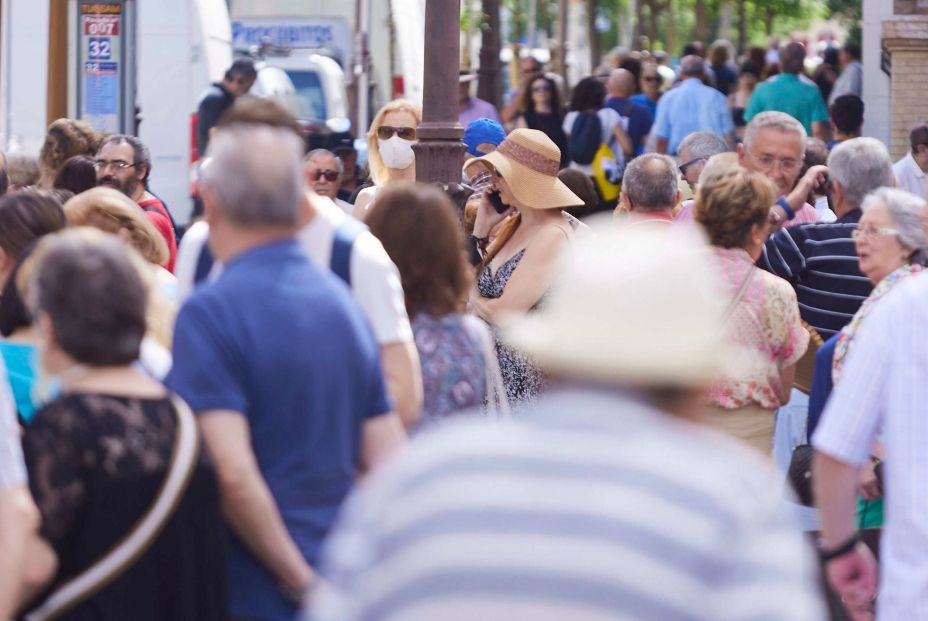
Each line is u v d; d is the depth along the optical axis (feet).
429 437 20.38
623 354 20.21
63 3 128.57
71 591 30.25
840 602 43.45
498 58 157.17
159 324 39.58
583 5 361.71
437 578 18.53
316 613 19.57
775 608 18.37
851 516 36.22
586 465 19.21
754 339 46.60
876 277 44.96
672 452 19.44
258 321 32.30
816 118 133.39
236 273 32.83
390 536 19.27
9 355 39.14
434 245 42.39
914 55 126.41
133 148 71.20
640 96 146.92
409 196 42.78
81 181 71.77
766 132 57.57
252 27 140.46
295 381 32.32
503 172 55.57
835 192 53.88
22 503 29.76
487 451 19.61
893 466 35.04
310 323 32.63
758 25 418.92
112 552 30.27
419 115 72.23
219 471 31.50
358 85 140.56
